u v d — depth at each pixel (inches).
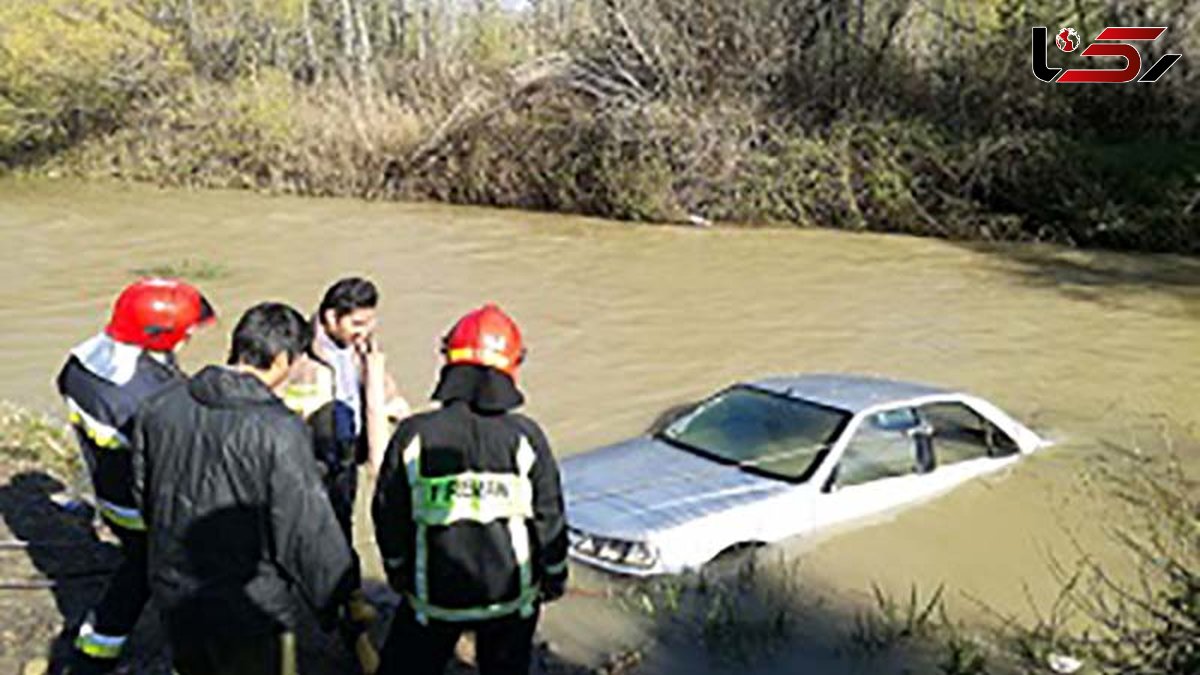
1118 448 379.2
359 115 1213.7
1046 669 224.1
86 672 183.9
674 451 313.1
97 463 179.0
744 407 326.0
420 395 442.0
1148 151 936.3
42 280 701.9
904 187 947.3
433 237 906.7
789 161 975.0
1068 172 915.4
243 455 148.3
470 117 1135.0
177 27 1471.5
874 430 312.7
